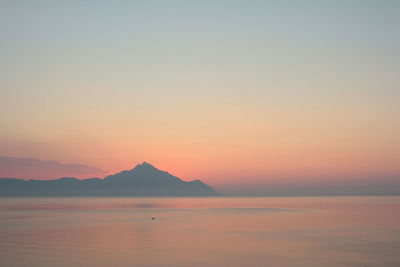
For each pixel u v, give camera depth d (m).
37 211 159.38
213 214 137.50
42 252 50.12
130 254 48.91
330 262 44.19
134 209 183.62
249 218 113.44
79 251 50.97
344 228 80.25
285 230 77.19
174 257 46.88
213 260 45.25
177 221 102.25
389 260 45.25
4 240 61.59
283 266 42.19
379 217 111.31
